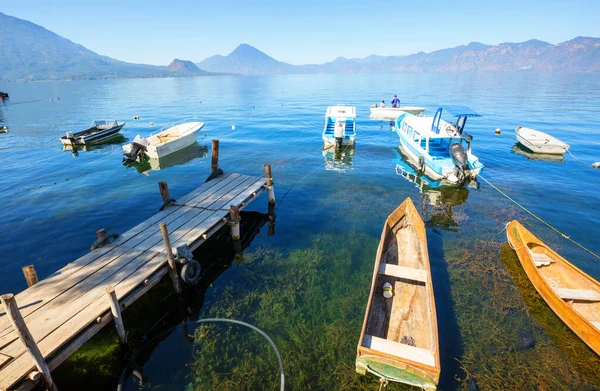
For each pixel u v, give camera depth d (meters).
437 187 18.33
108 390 7.00
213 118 42.78
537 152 24.31
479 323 8.53
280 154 25.55
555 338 8.05
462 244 12.35
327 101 63.16
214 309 9.24
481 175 20.14
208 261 11.62
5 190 18.08
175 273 9.32
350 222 14.29
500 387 6.85
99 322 7.26
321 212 15.36
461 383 6.95
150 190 18.12
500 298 9.39
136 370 7.45
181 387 7.02
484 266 10.86
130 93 93.25
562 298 8.69
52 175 20.75
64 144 28.64
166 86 137.62
